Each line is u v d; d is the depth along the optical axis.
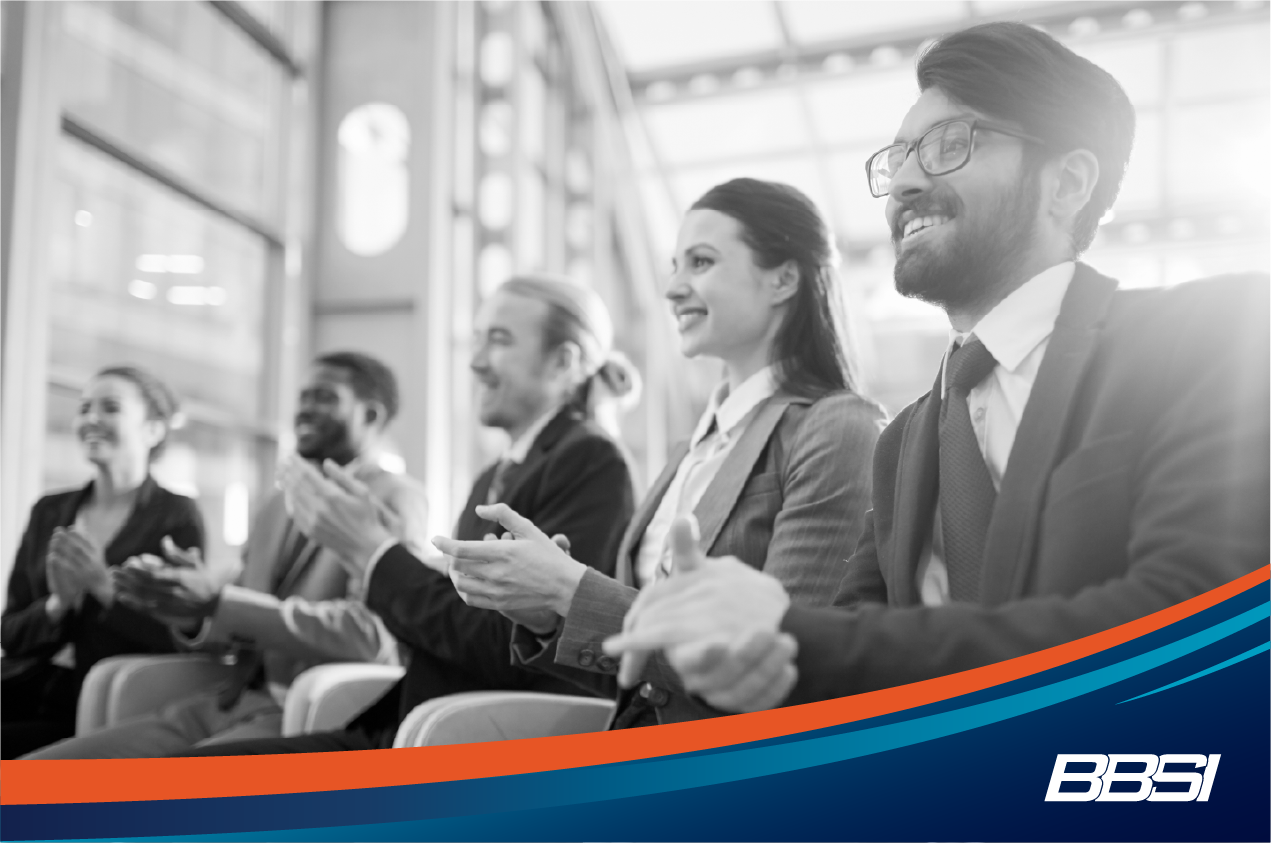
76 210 3.98
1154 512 0.62
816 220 1.29
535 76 8.22
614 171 9.91
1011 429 0.78
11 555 3.25
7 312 3.32
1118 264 10.44
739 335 1.28
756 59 9.78
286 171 5.60
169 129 4.61
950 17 9.25
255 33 5.26
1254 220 9.84
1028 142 0.79
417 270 5.74
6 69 3.39
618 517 1.44
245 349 5.23
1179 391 0.66
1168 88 9.38
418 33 5.89
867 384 1.29
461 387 6.22
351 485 1.36
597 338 1.68
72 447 3.82
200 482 4.75
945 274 0.81
